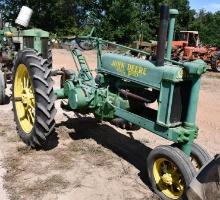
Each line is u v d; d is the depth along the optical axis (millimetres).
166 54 4617
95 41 5500
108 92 5164
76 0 39719
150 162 4289
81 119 6688
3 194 4141
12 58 8227
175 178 4105
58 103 7609
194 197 3061
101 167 4902
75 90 5180
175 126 4230
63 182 4445
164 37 4227
